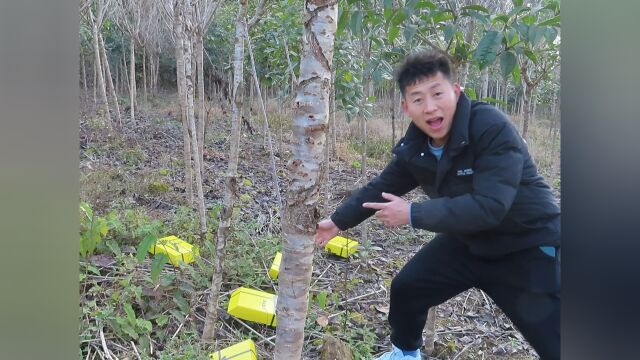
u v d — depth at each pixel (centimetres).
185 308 271
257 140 766
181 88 412
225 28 812
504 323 305
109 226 329
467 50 238
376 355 261
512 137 162
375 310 304
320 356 243
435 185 184
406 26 238
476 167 165
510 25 207
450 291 209
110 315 247
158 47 1116
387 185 202
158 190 464
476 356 269
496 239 182
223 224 243
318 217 149
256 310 270
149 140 715
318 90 141
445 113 166
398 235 435
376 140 867
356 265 363
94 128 723
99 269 295
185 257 309
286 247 150
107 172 486
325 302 277
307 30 139
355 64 401
